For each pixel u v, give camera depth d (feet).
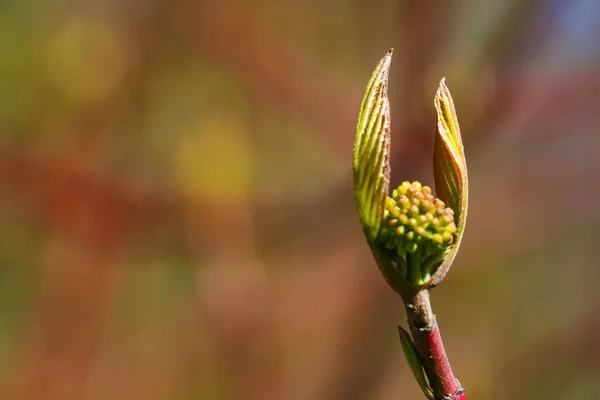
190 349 2.62
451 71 2.20
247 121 2.75
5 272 2.59
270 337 2.60
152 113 2.72
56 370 2.57
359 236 2.70
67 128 2.67
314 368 2.55
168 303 2.64
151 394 2.59
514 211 2.85
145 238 2.61
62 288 2.59
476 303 2.91
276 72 2.78
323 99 2.81
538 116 2.47
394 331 2.58
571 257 2.87
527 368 2.84
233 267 2.63
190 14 2.72
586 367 2.81
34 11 2.72
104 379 2.58
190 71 2.74
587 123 2.49
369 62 2.81
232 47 2.74
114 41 2.73
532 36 2.20
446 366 1.00
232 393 2.58
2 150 2.60
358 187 0.99
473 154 2.45
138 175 2.65
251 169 2.72
